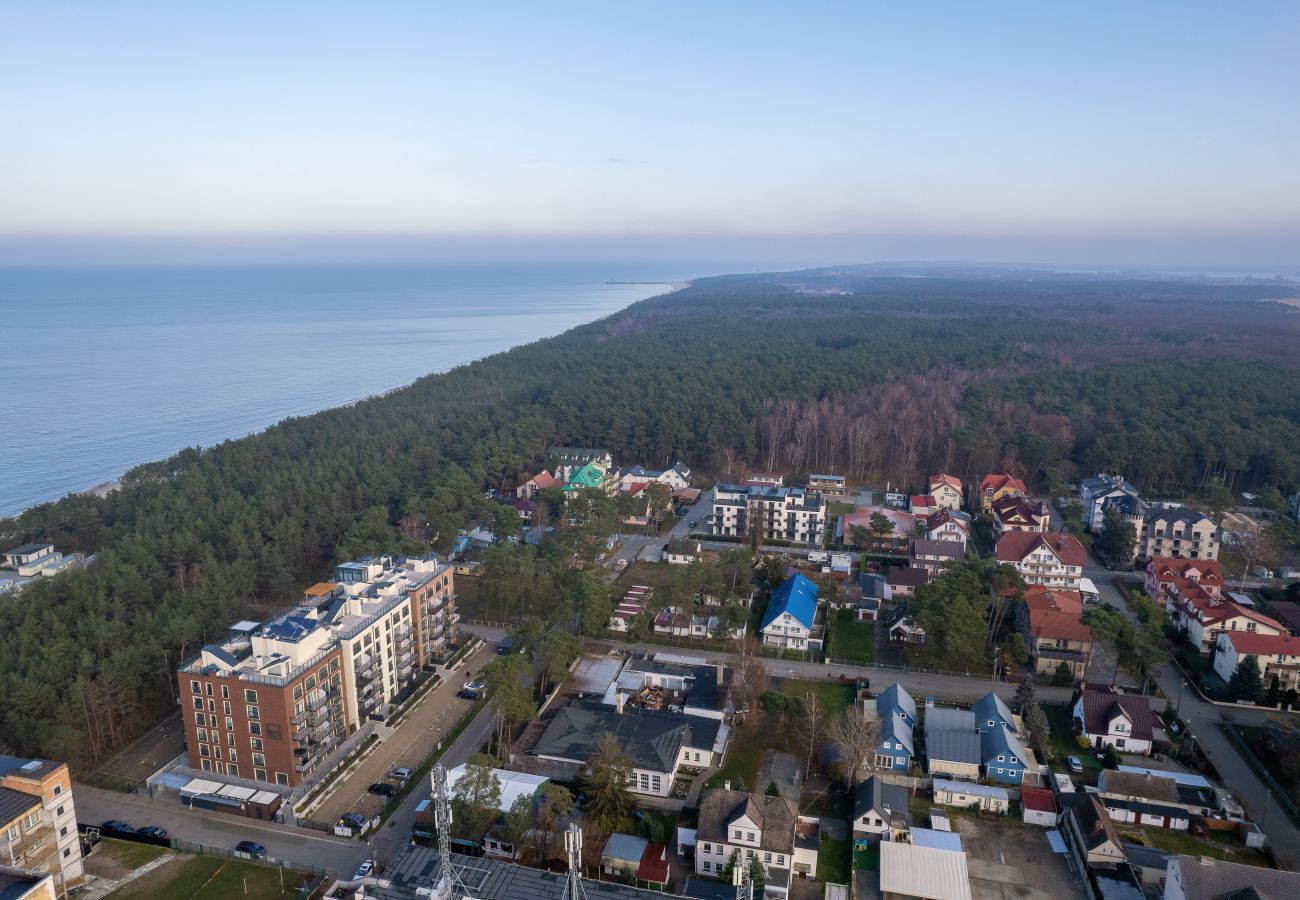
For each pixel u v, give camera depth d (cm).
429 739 10438
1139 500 17762
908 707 10669
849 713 9938
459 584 15600
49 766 7700
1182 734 10412
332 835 8631
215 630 12031
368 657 10638
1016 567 14675
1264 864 8131
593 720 10175
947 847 8212
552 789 8488
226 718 9331
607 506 17712
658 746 9619
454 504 17675
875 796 8712
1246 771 9688
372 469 19000
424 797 9262
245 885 7881
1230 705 11219
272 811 8925
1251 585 15225
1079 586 15075
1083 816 8394
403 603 11481
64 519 17312
